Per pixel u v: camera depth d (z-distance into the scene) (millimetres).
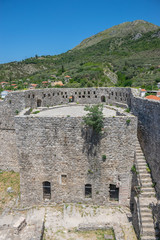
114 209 16234
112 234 13273
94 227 13758
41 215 15688
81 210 16141
